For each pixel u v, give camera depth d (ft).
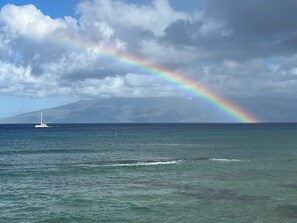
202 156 253.03
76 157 244.63
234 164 203.62
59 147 328.29
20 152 277.03
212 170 180.65
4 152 276.21
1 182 147.64
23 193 126.21
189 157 245.86
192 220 95.09
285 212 102.47
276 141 408.67
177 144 372.58
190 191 129.29
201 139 462.19
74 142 402.52
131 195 123.03
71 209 105.60
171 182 147.43
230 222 93.76
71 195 123.03
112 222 93.86
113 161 221.25
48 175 165.68
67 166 196.95
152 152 283.59
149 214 100.68
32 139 454.81
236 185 140.36
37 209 105.40
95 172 174.81
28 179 155.22
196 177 159.43
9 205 109.81
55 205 109.91
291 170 180.34
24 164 207.00
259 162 212.23
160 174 168.66
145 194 124.67
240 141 413.80
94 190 131.64
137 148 321.93
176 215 99.60
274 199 117.29
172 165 199.93
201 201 114.52
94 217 97.96
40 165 202.39
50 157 244.01
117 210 104.47
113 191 129.59
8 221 94.22
